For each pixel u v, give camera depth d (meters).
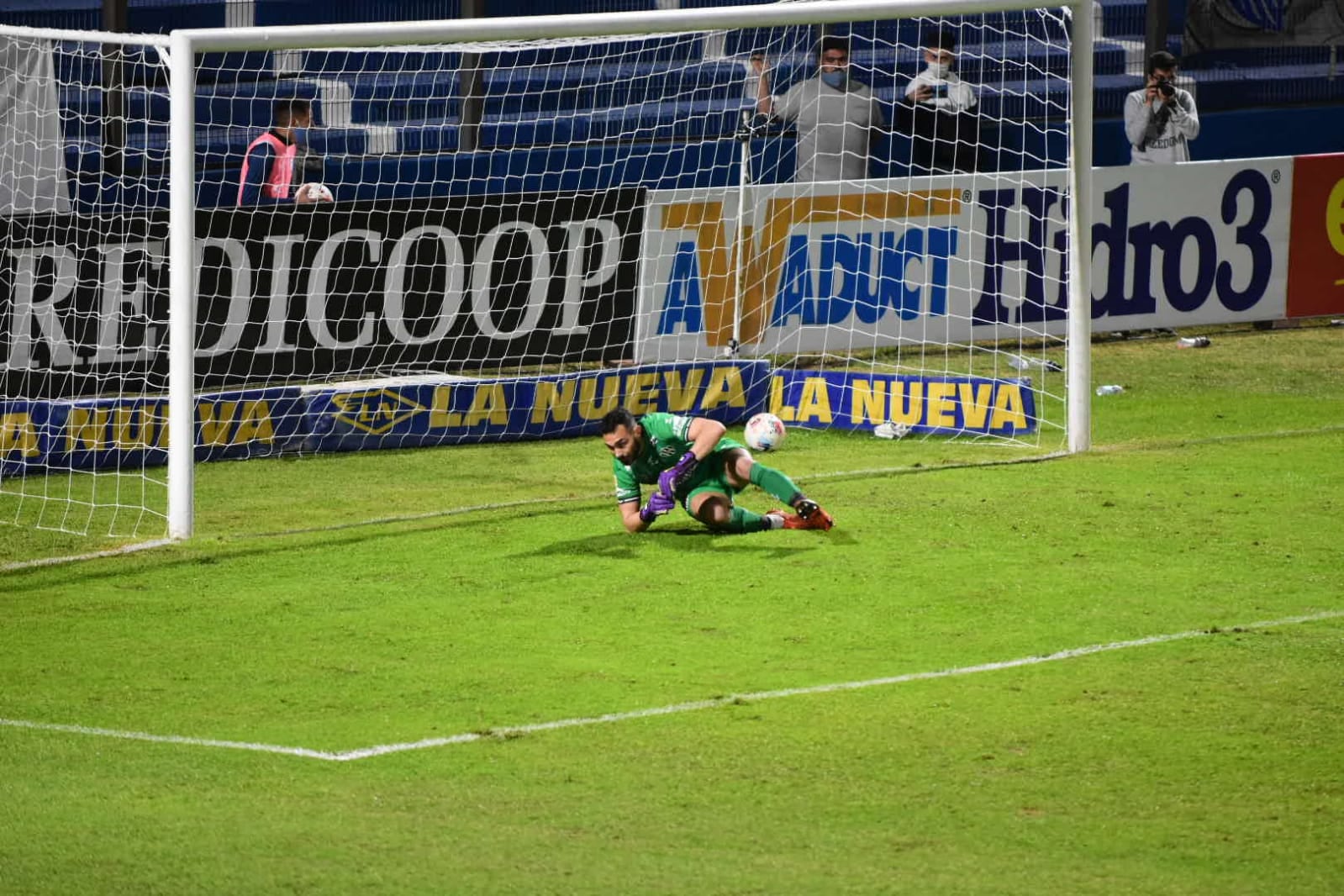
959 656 24.38
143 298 42.34
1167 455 39.28
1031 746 20.52
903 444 41.97
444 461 41.03
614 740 20.98
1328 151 69.62
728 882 16.61
